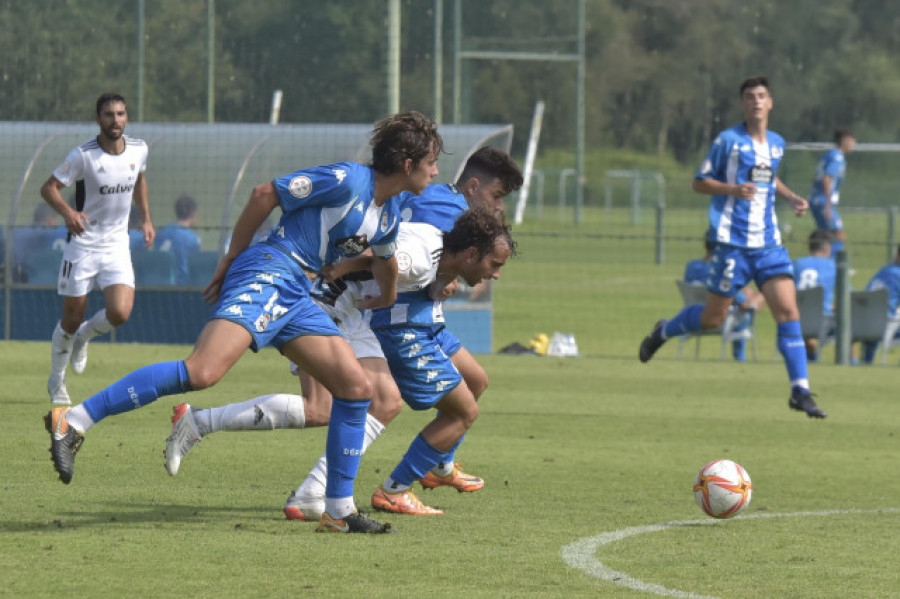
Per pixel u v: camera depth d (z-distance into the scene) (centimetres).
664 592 1489
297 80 9294
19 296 4972
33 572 1497
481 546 1719
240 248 1708
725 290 3228
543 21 12656
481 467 2464
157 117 8381
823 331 4694
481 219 1886
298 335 1709
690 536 1847
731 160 3198
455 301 4972
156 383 1644
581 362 4566
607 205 16688
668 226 15000
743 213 3192
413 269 1845
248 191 5109
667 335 3409
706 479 1969
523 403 3462
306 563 1580
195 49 8525
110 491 2062
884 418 3366
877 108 19688
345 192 1692
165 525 1797
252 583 1476
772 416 3350
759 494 2267
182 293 4919
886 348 4672
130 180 3039
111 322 3056
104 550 1622
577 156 13912
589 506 2086
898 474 2522
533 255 10694
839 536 1881
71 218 2944
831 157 5278
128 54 8250
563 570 1590
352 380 1731
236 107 8838
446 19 11812
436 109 9162
